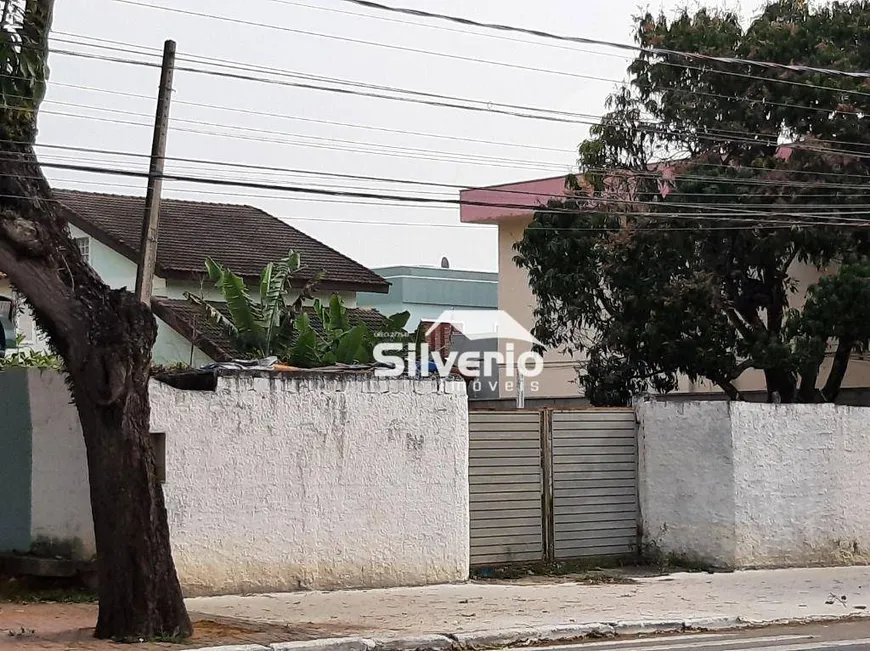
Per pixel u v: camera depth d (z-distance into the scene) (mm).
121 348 10094
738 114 21500
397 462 14422
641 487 17062
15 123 10016
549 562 15984
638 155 22297
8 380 13258
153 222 16250
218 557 13102
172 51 16156
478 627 11367
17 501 13133
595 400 23156
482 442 15516
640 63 22141
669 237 21422
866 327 19922
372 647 10438
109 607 10266
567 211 21094
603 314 23688
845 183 20391
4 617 11391
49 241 10000
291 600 12953
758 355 20719
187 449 12977
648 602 13336
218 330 22781
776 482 16828
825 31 21453
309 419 13805
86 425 10289
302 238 29266
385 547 14250
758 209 20547
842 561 17422
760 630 12023
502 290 31719
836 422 17594
